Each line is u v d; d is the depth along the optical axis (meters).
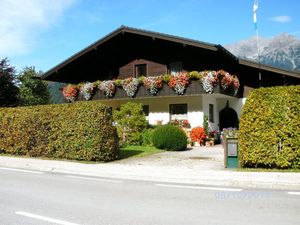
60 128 15.80
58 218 6.36
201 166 13.12
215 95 23.09
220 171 11.60
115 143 15.40
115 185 9.87
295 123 11.31
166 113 24.69
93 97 26.22
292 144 11.33
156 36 23.48
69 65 27.75
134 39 26.67
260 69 23.50
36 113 16.77
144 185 9.86
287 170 11.41
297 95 11.38
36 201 7.80
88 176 11.75
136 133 20.75
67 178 11.27
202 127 22.92
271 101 11.64
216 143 23.58
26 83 43.72
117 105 26.81
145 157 16.17
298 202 7.53
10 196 8.38
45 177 11.49
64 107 15.86
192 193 8.64
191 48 24.61
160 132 18.98
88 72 28.80
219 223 5.97
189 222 6.05
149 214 6.62
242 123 12.01
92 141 14.76
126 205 7.38
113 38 25.89
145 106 25.64
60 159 15.77
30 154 17.02
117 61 27.58
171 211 6.84
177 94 22.69
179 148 18.75
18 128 17.42
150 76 25.41
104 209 7.03
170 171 11.80
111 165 13.68
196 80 22.20
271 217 6.33
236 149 12.36
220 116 26.09
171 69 25.42
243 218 6.27
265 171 11.41
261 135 11.66
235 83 23.55
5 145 18.02
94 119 14.84
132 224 5.96
